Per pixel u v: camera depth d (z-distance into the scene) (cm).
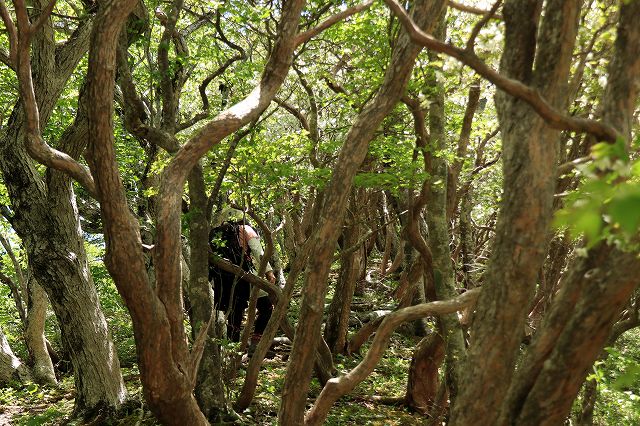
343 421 606
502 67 257
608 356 468
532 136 239
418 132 518
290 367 367
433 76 482
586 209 115
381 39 558
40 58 670
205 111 604
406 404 669
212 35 685
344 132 729
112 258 315
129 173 1006
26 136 339
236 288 704
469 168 755
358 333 829
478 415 250
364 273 1152
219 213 691
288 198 696
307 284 359
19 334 1173
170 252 335
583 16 326
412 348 919
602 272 209
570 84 322
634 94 219
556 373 221
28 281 917
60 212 669
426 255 542
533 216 239
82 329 652
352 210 809
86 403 648
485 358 249
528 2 251
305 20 603
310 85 689
